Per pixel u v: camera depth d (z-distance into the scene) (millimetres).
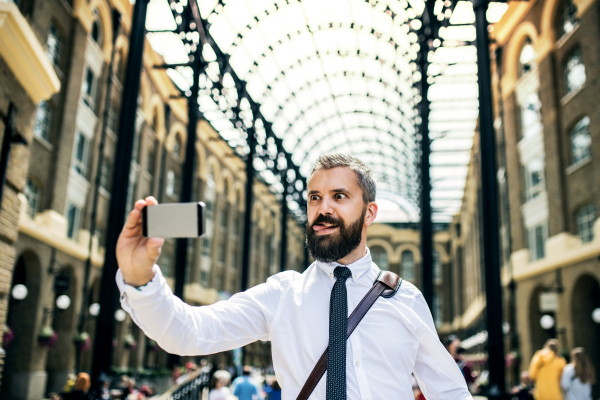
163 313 1268
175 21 15461
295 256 63156
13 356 16859
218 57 18578
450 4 15172
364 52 24062
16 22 7781
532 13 22125
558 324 19125
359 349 1443
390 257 61625
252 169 23078
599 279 16406
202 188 36281
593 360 17641
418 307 1639
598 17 16938
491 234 9938
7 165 8359
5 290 8625
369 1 19062
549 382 8398
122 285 1228
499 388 9195
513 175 24281
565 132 19438
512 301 22578
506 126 25156
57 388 19562
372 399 1389
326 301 1536
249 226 22422
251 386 9719
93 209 20844
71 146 19922
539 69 21219
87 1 20797
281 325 1528
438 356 1609
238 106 22000
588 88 17531
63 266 19484
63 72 19516
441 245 60938
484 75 10891
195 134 14641
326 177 1628
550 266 19625
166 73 29469
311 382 1414
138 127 27031
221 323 1480
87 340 19406
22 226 16078
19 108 8891
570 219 18750
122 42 25000
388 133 34406
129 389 14320
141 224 1218
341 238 1562
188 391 9039
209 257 38094
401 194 51531
